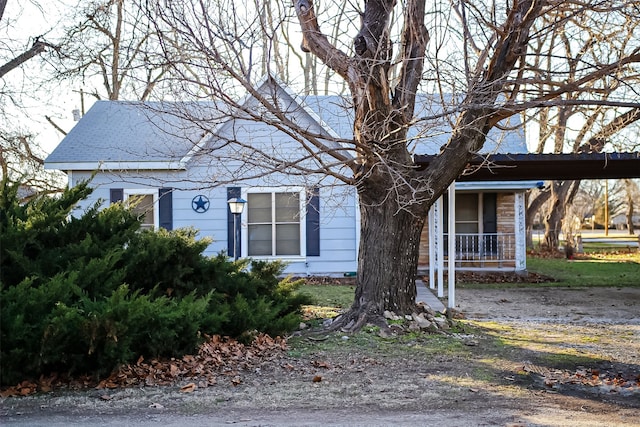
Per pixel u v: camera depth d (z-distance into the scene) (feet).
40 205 27.17
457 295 47.16
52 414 17.43
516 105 26.22
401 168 29.07
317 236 53.16
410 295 30.63
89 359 20.86
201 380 21.38
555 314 37.96
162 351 22.80
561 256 91.76
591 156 36.94
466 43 28.89
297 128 24.79
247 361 24.18
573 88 27.43
